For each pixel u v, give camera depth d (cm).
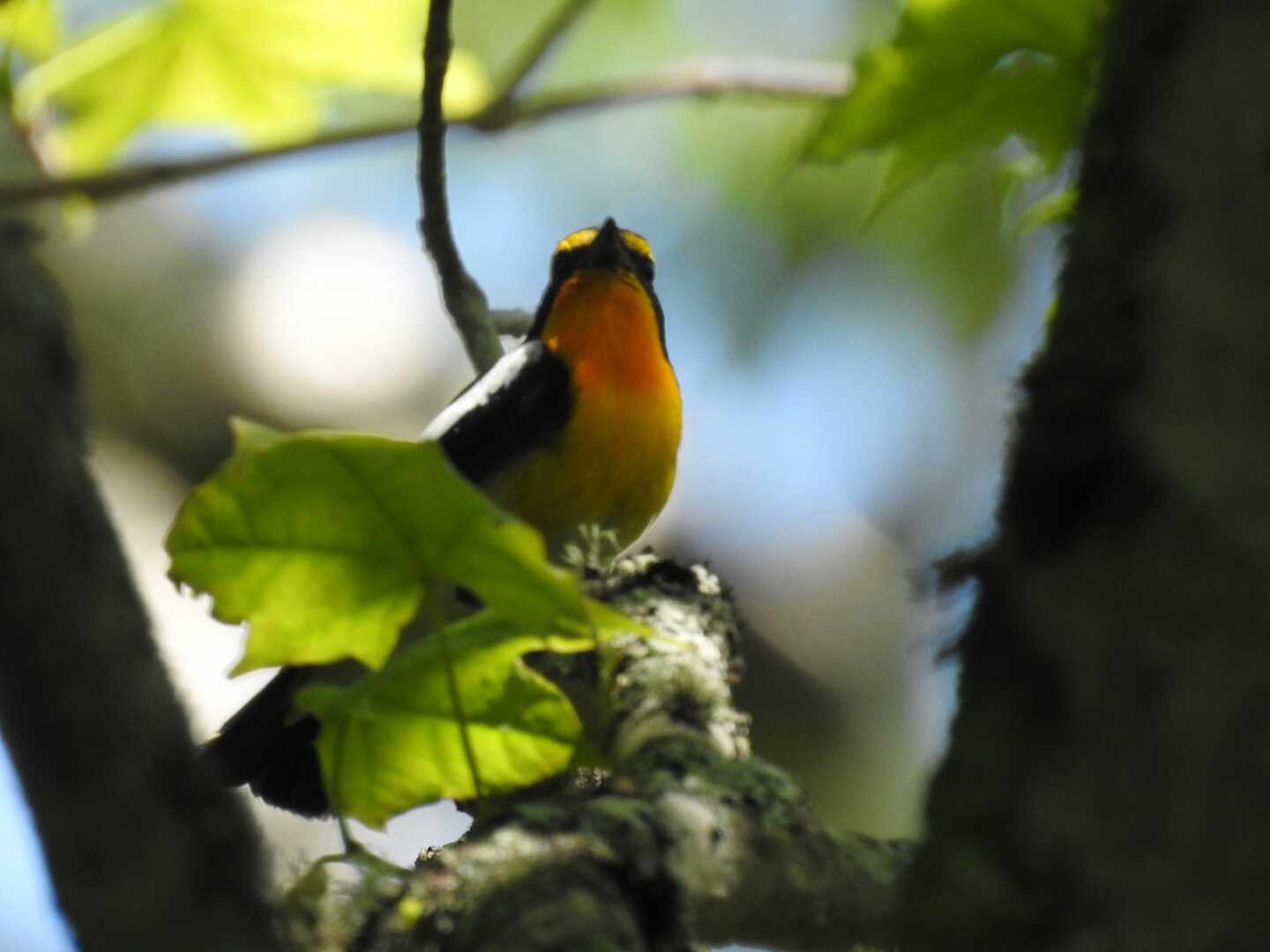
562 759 467
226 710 1271
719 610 754
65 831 285
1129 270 293
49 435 282
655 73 735
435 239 764
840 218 1241
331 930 388
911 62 504
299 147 663
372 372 1517
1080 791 289
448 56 658
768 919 435
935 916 306
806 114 1261
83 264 1462
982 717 309
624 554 1081
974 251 1185
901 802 1418
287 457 388
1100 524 293
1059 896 292
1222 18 283
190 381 1462
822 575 1484
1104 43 314
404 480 394
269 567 411
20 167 668
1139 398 287
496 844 393
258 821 321
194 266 1512
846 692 1438
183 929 293
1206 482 277
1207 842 276
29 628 278
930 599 332
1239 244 276
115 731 285
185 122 718
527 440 1013
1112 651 288
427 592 415
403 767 463
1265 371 273
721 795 452
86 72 675
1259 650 273
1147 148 292
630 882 381
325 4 696
